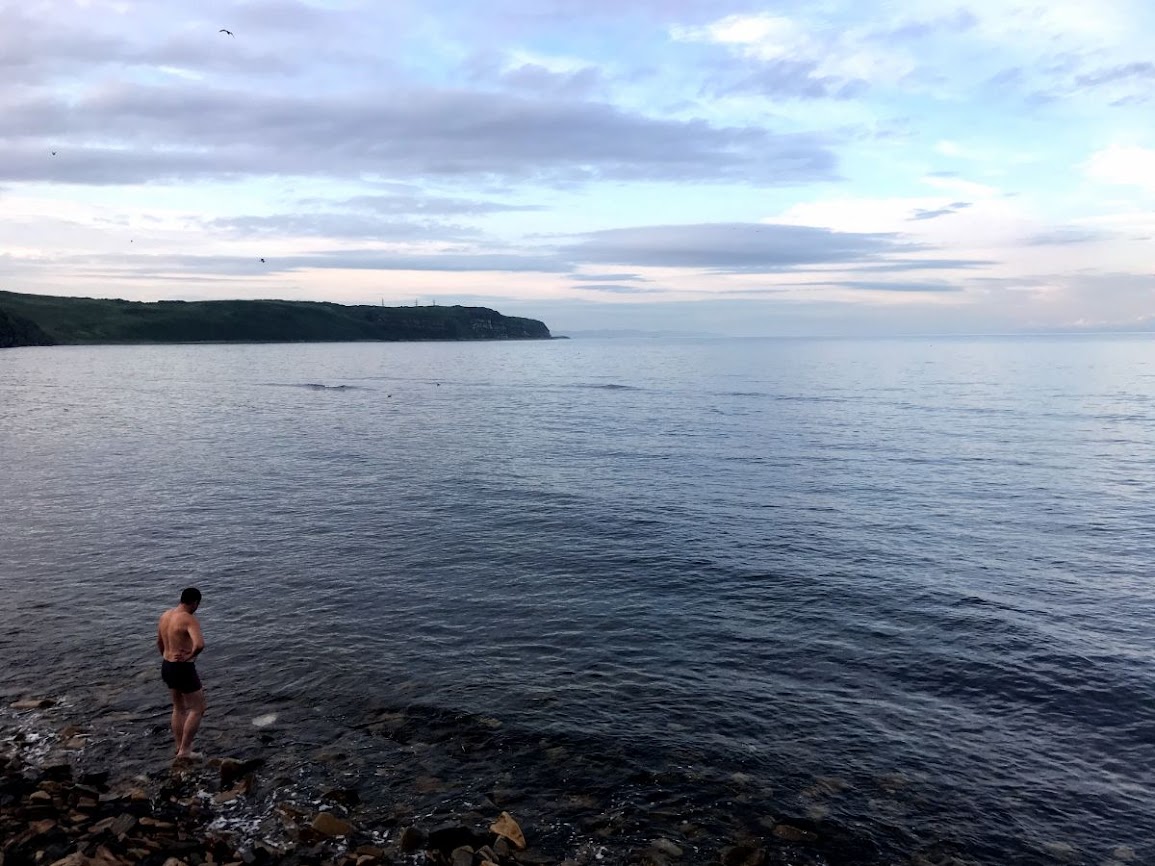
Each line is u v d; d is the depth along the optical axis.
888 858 8.77
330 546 21.50
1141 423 50.34
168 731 11.34
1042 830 9.32
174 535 22.53
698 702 12.52
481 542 22.00
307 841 8.77
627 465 35.00
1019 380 94.00
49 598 16.97
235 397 75.31
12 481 30.75
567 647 14.72
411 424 51.97
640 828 9.20
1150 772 10.59
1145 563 20.06
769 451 39.12
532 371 127.19
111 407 63.66
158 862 8.22
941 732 11.62
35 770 10.17
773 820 9.42
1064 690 12.95
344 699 12.45
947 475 32.44
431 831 9.04
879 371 117.88
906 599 17.38
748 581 18.62
